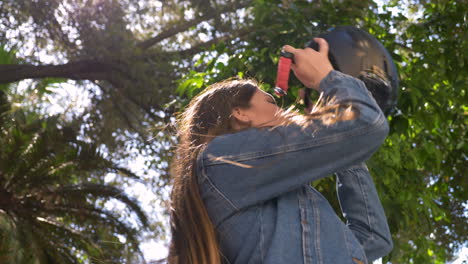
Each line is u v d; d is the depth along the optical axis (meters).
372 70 1.29
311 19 4.30
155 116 11.53
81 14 11.52
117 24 11.73
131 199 9.54
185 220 1.06
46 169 9.77
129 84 11.41
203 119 1.18
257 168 1.02
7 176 9.87
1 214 9.60
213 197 1.05
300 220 1.01
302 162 1.02
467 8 4.96
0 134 9.73
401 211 4.55
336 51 1.30
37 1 11.18
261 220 1.02
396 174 4.38
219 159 1.05
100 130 12.15
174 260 1.08
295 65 1.16
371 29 4.72
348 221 1.21
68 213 9.80
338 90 1.07
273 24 4.21
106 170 9.97
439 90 4.47
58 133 9.68
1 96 9.84
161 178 10.82
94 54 11.45
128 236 9.16
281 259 0.96
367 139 1.02
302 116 1.07
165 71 11.41
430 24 5.05
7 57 11.77
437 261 6.93
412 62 4.79
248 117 1.15
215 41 11.88
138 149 11.55
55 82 12.59
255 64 4.00
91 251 9.24
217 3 11.81
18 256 9.47
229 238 1.03
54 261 9.84
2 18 11.35
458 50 4.81
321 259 0.98
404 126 4.02
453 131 5.38
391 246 1.20
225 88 1.20
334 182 4.10
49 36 11.80
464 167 5.46
